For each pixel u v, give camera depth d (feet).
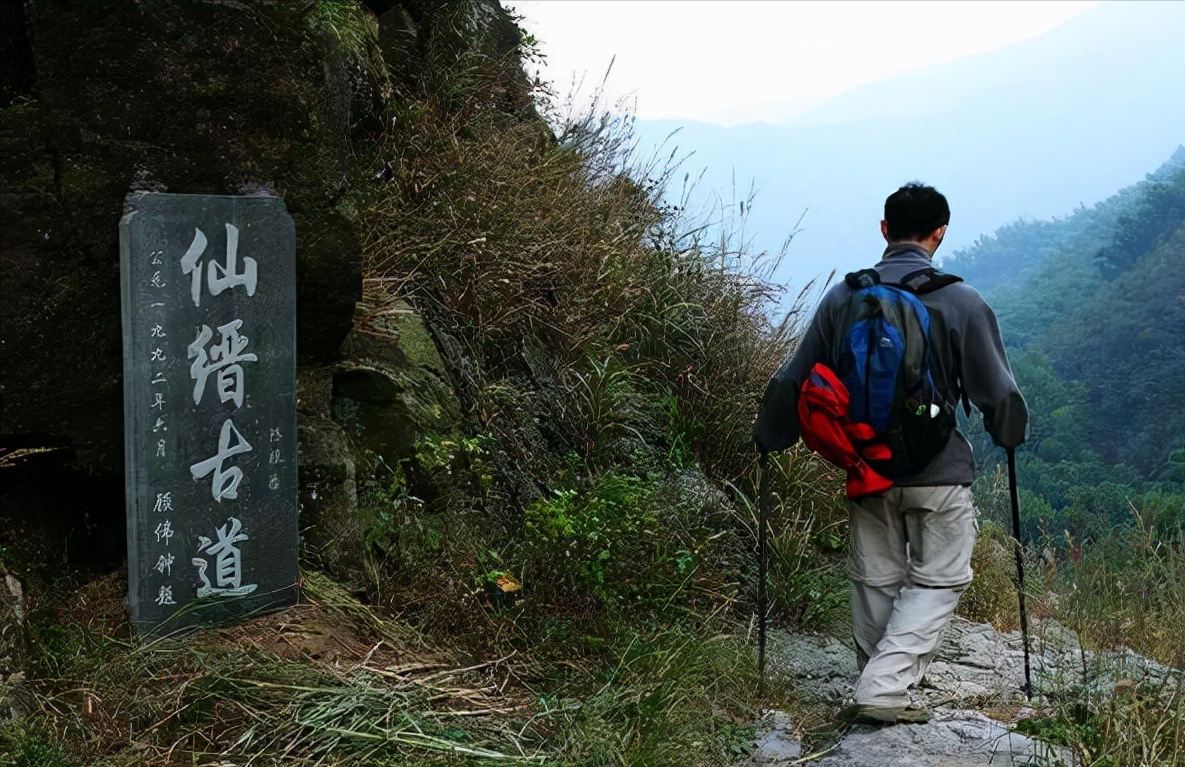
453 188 18.78
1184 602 17.26
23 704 10.36
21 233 11.60
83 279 11.91
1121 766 10.57
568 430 17.93
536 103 24.25
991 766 10.87
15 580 11.37
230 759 10.04
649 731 11.37
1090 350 306.35
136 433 11.61
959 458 12.10
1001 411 11.72
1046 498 187.73
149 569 11.74
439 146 19.74
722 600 15.51
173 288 11.73
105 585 12.38
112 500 12.92
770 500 17.79
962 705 13.34
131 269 11.48
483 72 22.72
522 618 13.47
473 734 10.93
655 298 20.52
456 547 14.26
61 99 11.73
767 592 16.15
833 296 12.50
